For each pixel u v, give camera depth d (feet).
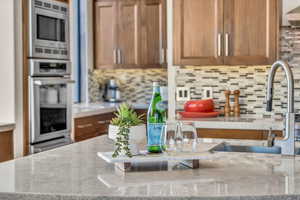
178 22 12.71
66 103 12.86
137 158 5.44
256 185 4.69
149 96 17.95
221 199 4.23
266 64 12.15
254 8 12.19
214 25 12.48
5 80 11.16
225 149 7.93
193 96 13.21
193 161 5.61
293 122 6.64
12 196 4.44
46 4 11.93
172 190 4.48
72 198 4.33
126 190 4.48
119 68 17.12
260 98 12.69
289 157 6.49
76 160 6.18
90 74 17.63
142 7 16.69
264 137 11.28
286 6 12.16
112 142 7.92
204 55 12.59
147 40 16.70
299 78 12.16
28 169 5.56
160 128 5.95
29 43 11.35
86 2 17.11
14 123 11.00
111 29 17.16
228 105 12.78
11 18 11.02
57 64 12.38
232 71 12.89
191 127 5.85
